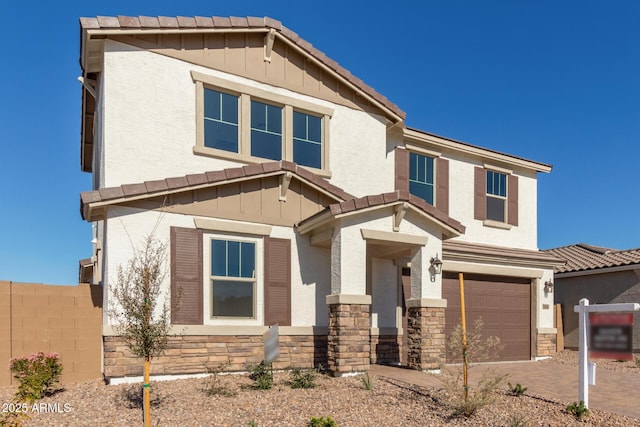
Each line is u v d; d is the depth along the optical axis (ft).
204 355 34.81
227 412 25.80
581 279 60.13
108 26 35.04
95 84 41.88
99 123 40.29
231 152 39.78
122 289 27.89
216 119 39.86
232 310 36.60
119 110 35.65
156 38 37.52
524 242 57.72
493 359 50.62
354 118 46.06
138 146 36.09
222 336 35.60
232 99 40.70
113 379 31.91
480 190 54.70
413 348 38.91
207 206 36.29
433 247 39.83
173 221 34.99
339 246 35.83
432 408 27.55
